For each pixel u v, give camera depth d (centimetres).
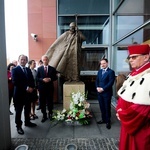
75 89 515
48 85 470
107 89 419
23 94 388
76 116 442
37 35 700
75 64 557
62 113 469
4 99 314
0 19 307
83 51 723
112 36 711
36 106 609
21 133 388
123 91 195
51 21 699
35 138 367
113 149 316
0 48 306
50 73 474
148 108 166
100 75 435
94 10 711
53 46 584
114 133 390
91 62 724
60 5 705
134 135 178
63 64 552
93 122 466
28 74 402
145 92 166
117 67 668
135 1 503
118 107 197
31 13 697
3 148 304
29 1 692
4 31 321
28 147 325
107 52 721
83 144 337
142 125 171
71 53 557
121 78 507
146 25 426
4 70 320
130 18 543
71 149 301
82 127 430
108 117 422
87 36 721
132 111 172
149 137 172
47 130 411
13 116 523
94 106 649
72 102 460
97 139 360
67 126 437
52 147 326
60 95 700
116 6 681
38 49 705
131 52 188
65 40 575
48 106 487
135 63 186
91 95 723
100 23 718
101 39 723
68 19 712
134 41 503
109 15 711
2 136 302
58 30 708
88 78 723
